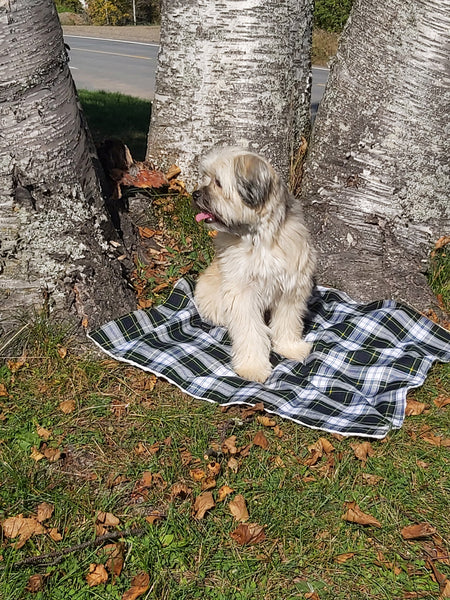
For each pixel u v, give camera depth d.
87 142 1.26
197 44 1.50
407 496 0.88
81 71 5.65
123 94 4.57
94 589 0.73
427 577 0.77
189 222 1.52
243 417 1.02
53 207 1.14
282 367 1.19
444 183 1.41
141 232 1.47
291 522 0.83
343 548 0.80
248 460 0.93
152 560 0.76
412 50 1.31
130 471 0.90
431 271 1.47
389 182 1.40
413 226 1.43
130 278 1.35
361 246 1.45
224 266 1.14
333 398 1.10
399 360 1.17
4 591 0.72
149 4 11.70
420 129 1.35
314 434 1.00
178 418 1.01
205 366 1.16
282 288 1.14
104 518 0.82
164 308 1.31
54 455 0.92
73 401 1.03
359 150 1.41
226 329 1.28
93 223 1.21
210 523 0.83
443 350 1.23
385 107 1.36
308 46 1.60
